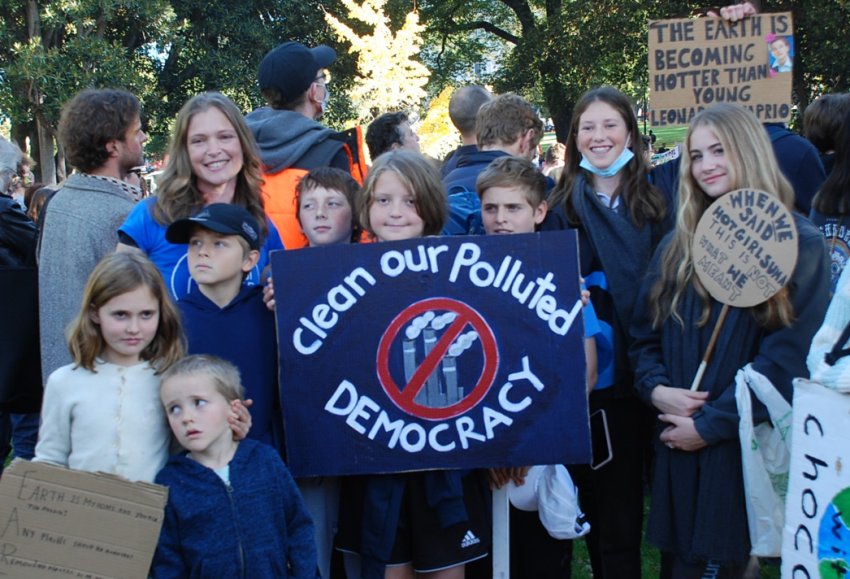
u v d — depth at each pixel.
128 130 3.60
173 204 3.23
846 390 2.45
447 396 2.94
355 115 23.41
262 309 3.06
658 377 3.18
